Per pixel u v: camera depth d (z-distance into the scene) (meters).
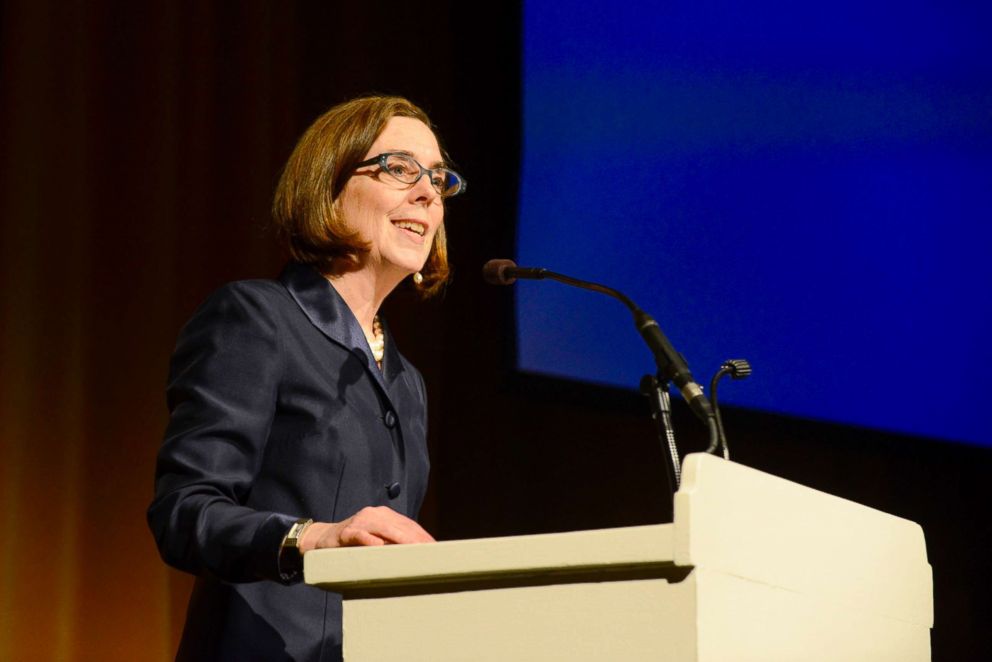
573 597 2.68
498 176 9.76
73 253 8.20
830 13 9.61
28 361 7.98
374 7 9.95
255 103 9.09
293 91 9.35
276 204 4.46
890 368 9.41
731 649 2.63
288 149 9.27
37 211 8.11
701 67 9.61
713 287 9.38
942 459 9.38
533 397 9.39
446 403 10.09
